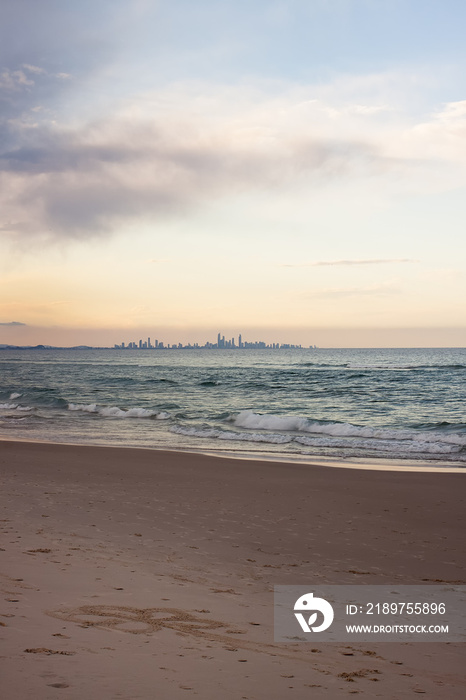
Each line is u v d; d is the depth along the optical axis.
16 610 4.81
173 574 6.65
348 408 36.25
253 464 16.64
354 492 13.06
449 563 7.98
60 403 36.75
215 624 4.98
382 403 39.25
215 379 65.44
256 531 9.51
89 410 33.34
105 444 21.25
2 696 3.13
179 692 3.44
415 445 20.78
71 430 25.42
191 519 10.16
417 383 57.47
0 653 3.80
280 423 26.39
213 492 12.80
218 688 3.57
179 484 13.61
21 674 3.47
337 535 9.46
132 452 18.48
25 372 85.38
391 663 4.49
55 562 6.69
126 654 4.02
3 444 19.84
